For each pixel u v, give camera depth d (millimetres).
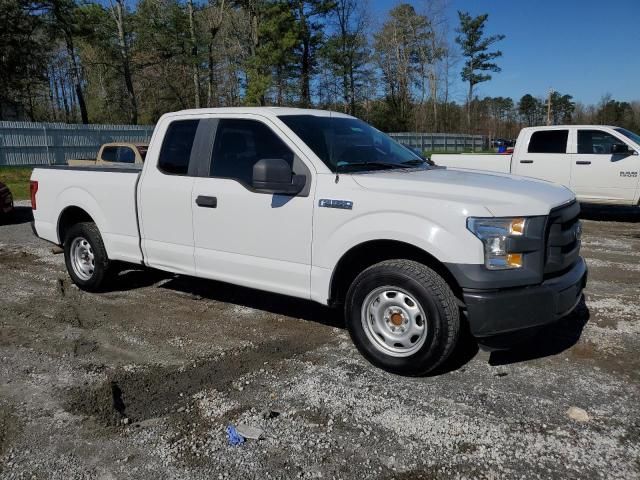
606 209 12773
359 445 3027
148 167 5145
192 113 4934
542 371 3922
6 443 3082
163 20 42406
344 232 3873
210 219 4641
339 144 4418
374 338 3943
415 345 3738
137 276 6664
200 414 3381
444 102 67938
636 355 4184
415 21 61438
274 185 4082
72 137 28141
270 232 4289
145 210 5133
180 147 4949
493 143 60250
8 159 25812
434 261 3777
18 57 38500
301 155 4180
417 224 3584
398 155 4789
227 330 4824
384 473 2789
